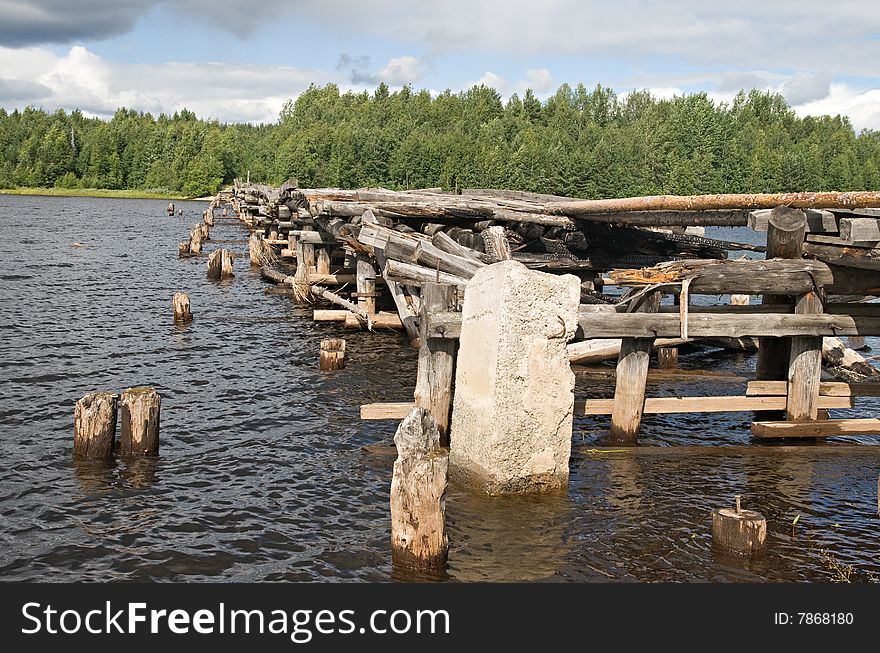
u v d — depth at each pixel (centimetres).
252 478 1103
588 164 11269
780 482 1108
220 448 1219
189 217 8169
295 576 845
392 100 16600
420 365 1187
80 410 1143
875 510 1021
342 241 2272
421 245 1527
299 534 938
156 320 2283
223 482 1087
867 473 1146
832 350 1803
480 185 11494
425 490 836
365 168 12319
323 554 891
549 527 952
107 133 15600
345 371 1725
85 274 3219
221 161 15025
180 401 1472
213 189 14675
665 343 1728
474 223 1914
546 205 1964
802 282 1197
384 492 1062
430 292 1198
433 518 844
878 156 14612
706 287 1191
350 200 2092
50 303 2497
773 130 14838
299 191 2508
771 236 1221
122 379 1620
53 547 897
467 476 1052
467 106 15638
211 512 991
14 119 17075
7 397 1457
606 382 1614
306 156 12412
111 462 1148
